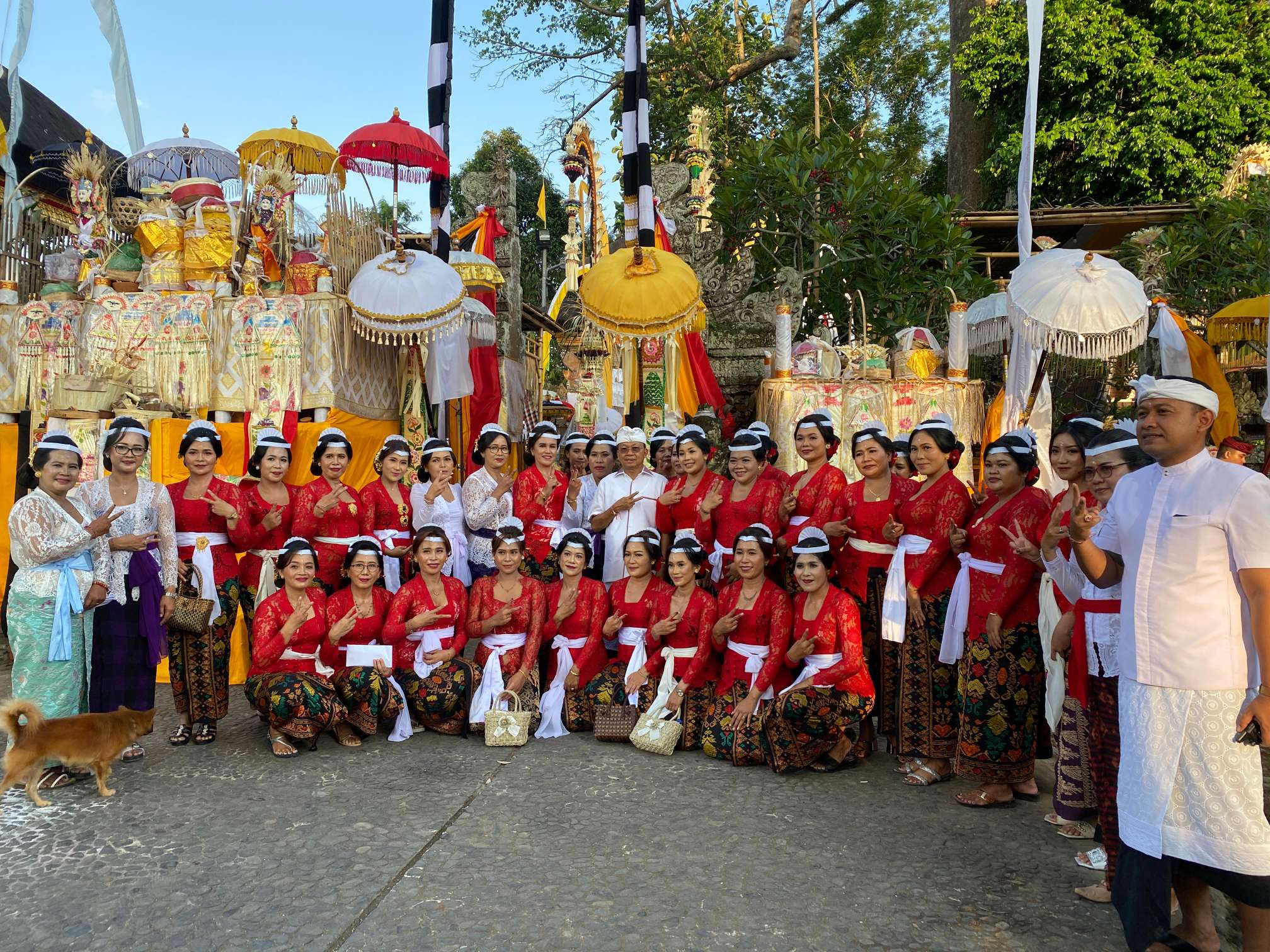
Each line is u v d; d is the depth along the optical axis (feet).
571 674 17.40
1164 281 34.22
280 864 11.27
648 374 26.32
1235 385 28.84
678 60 55.47
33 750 12.75
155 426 21.09
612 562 19.52
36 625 13.84
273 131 24.12
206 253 23.13
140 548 14.39
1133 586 8.86
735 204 36.91
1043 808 13.60
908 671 14.87
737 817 13.00
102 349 22.24
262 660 15.60
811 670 15.07
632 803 13.47
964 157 53.26
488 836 12.20
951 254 36.52
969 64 47.62
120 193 33.40
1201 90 42.57
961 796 13.75
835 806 13.55
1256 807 8.11
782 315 26.30
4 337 23.27
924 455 14.87
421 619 16.48
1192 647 8.38
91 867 11.19
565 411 46.70
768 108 64.69
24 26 23.16
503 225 33.32
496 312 31.27
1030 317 16.38
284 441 18.06
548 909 10.19
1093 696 10.45
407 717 16.62
